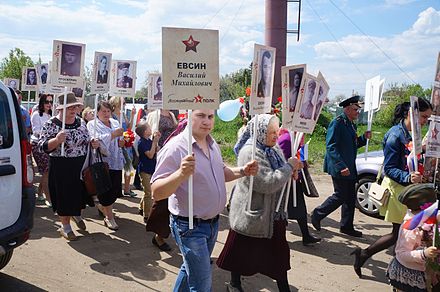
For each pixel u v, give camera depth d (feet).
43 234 19.15
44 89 31.58
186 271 10.35
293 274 15.99
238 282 13.56
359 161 25.57
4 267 15.01
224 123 75.46
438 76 13.69
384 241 15.14
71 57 17.87
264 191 12.18
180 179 9.31
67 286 14.10
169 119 23.13
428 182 13.87
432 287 10.89
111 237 19.11
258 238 12.73
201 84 9.90
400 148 14.90
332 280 15.55
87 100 35.04
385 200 15.06
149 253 17.35
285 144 17.93
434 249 10.70
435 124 13.75
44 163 23.57
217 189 10.35
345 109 20.06
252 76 11.87
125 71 23.17
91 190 17.80
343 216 20.81
